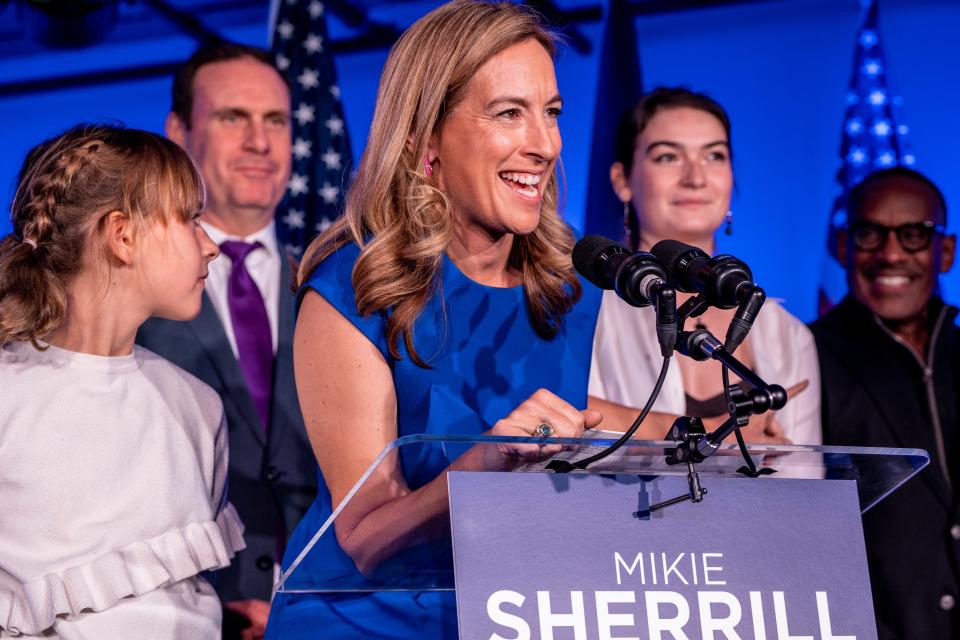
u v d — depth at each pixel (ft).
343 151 18.98
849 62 20.86
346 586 8.21
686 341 7.08
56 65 22.99
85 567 9.78
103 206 10.39
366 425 9.00
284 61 19.13
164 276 10.56
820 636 6.93
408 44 9.56
